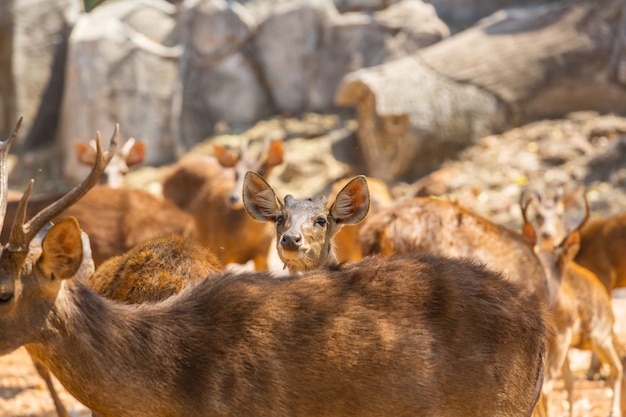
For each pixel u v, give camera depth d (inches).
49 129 1526.8
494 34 1347.2
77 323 286.8
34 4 1493.6
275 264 987.3
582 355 785.6
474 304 328.8
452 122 1296.8
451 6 1518.2
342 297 315.9
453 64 1318.9
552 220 796.6
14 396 639.8
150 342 294.7
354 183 435.8
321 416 306.2
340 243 787.4
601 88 1321.4
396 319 317.1
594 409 625.3
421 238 500.1
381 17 1446.9
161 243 401.7
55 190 1418.6
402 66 1316.4
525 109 1332.4
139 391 291.6
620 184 1198.9
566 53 1321.4
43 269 280.5
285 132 1434.5
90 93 1419.8
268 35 1478.8
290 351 302.8
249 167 892.6
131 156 891.4
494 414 331.0
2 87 1494.8
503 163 1263.5
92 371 288.2
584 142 1268.5
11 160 1478.8
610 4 1320.1
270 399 299.4
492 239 509.0
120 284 389.4
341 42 1460.4
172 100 1448.1
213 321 302.5
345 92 1321.4
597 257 816.9
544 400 548.7
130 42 1429.6
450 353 320.5
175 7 1496.1
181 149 1451.8
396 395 312.5
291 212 424.5
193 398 294.4
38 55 1503.4
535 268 520.7
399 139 1289.4
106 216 649.6
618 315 850.1
